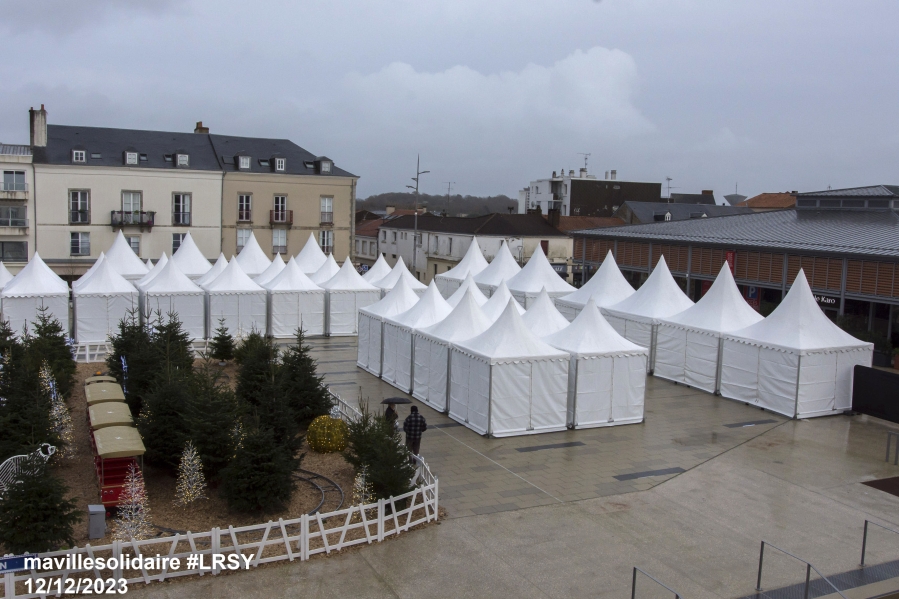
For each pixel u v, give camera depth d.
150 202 50.88
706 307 25.66
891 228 32.97
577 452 18.11
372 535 12.84
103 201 49.34
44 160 47.44
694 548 12.91
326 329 33.78
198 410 14.70
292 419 15.91
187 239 42.38
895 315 28.08
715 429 20.39
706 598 11.18
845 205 37.91
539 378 19.44
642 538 13.26
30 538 11.02
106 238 49.75
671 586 11.52
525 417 19.38
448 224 66.44
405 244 71.50
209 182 52.47
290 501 14.10
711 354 24.55
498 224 61.84
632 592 10.61
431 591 11.15
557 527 13.62
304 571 11.64
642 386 20.83
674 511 14.56
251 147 56.47
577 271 47.38
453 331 21.69
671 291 28.52
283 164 54.88
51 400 16.52
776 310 23.25
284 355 19.55
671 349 26.31
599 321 21.06
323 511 13.80
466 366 19.98
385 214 100.81
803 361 21.48
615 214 73.19
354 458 15.02
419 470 15.25
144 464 15.52
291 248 55.97
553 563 12.18
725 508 14.78
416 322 23.80
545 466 17.02
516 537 13.13
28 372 17.09
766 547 13.04
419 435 16.72
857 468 17.41
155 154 51.88
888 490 16.05
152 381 17.97
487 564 12.07
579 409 20.05
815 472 17.05
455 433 19.39
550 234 62.47
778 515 14.50
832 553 12.89
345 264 34.97
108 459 13.25
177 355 21.23
